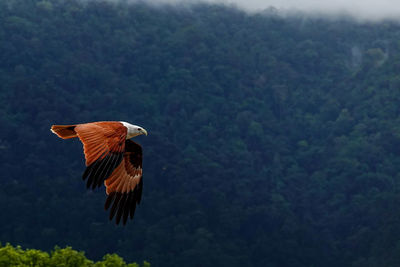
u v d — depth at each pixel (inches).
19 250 752.3
